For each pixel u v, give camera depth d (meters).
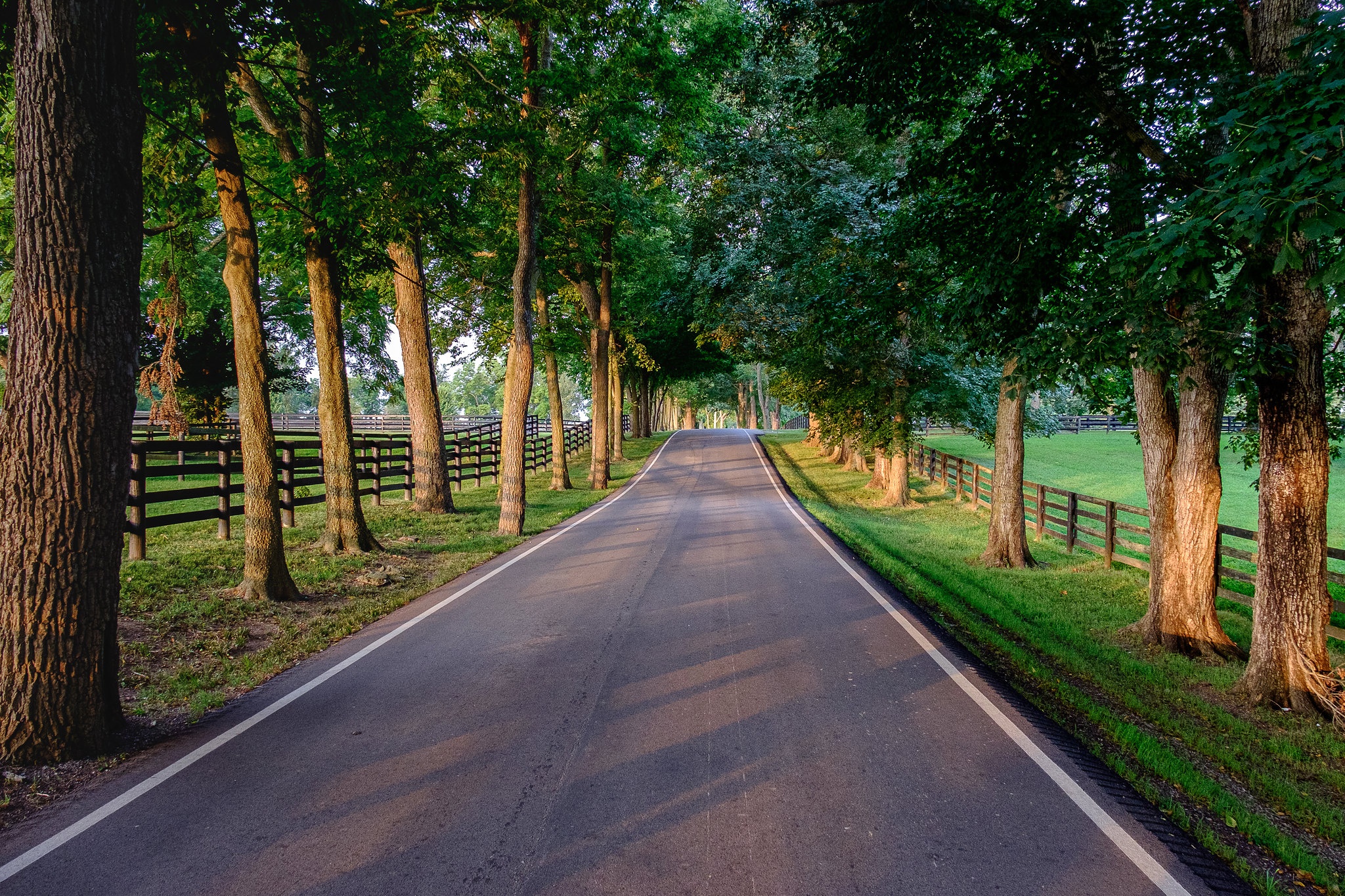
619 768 4.12
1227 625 8.92
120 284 4.61
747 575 9.84
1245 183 3.96
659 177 21.17
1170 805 3.85
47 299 4.32
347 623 7.44
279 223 10.94
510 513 13.84
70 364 4.37
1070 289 6.98
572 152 14.77
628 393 52.34
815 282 12.69
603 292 24.03
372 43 8.55
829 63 8.63
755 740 4.50
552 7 11.41
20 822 3.59
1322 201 3.58
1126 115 6.64
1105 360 5.91
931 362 17.77
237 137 11.23
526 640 6.75
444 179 10.60
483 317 21.73
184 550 9.68
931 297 8.97
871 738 4.55
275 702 5.26
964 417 19.05
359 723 4.84
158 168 9.07
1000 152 7.66
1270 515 6.07
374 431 41.03
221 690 5.56
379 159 9.77
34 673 4.21
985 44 7.36
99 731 4.43
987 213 7.55
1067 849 3.32
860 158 17.19
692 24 16.42
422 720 4.87
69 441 4.36
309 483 13.03
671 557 11.20
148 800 3.81
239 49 7.96
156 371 8.23
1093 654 7.40
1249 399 10.02
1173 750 4.89
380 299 17.80
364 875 3.11
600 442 23.64
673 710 5.00
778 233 17.56
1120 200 6.31
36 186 4.30
